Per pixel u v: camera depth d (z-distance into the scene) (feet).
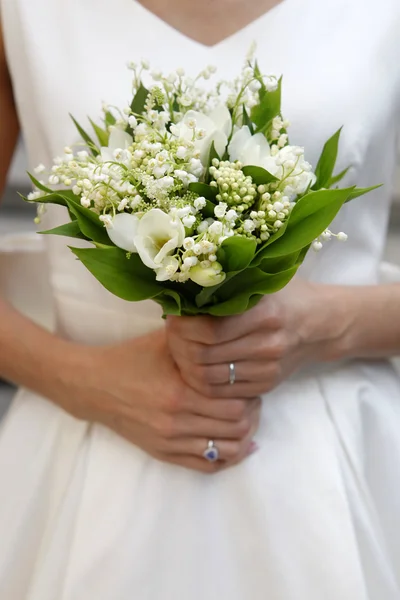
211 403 1.94
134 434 2.03
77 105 2.07
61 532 2.07
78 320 2.22
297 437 2.05
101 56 2.08
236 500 2.04
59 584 2.05
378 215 2.20
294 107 2.01
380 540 2.06
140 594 2.00
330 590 1.94
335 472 2.00
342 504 1.98
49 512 2.17
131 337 2.19
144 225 1.55
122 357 2.05
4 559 2.12
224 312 1.71
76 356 2.10
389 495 2.11
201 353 1.87
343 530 1.96
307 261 2.11
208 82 2.04
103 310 2.19
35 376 2.15
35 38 2.11
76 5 2.11
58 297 2.24
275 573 1.98
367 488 2.05
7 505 2.17
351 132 2.03
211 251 1.54
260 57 2.04
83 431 2.16
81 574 1.99
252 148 1.64
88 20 2.10
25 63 2.14
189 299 1.74
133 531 2.02
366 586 2.03
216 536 2.04
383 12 2.06
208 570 2.03
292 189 1.63
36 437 2.24
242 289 1.70
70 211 1.69
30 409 2.27
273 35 2.05
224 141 1.65
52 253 2.23
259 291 1.65
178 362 1.93
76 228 1.69
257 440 2.06
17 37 2.14
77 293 2.20
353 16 2.06
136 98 1.80
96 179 1.56
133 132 1.77
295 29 2.05
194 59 2.05
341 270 2.16
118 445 2.11
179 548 2.03
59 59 2.10
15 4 2.13
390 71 2.06
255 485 2.02
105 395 2.03
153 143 1.62
